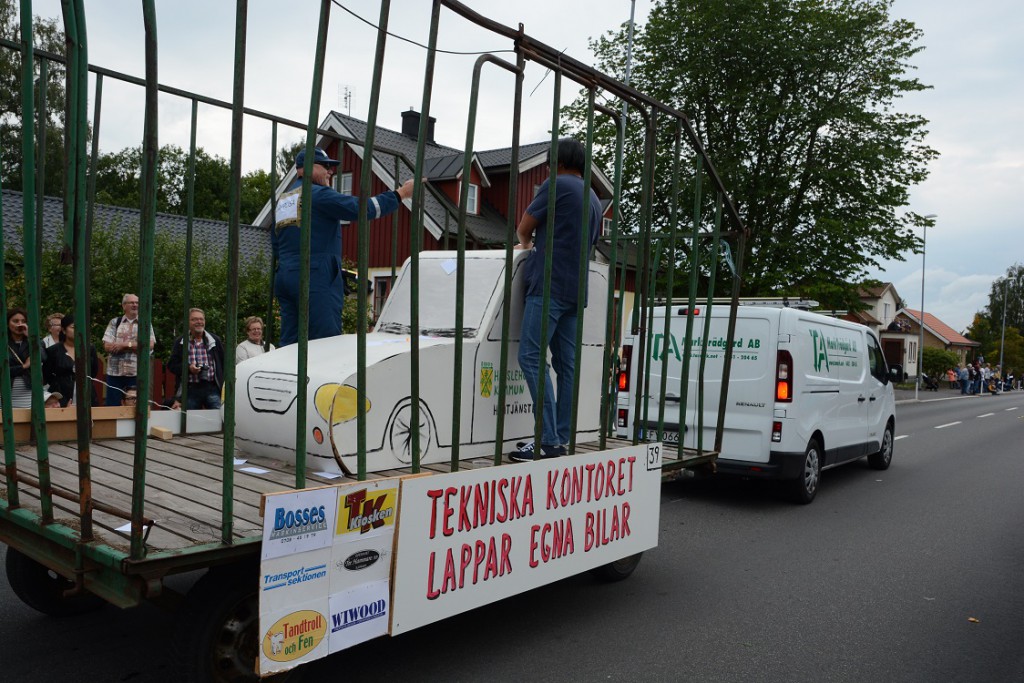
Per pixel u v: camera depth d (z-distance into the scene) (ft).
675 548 20.58
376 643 13.34
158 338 36.63
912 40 76.38
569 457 12.98
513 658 12.89
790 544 21.27
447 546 10.80
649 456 15.15
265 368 13.52
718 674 12.60
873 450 33.30
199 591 9.35
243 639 9.62
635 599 16.28
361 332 9.68
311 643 9.12
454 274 15.19
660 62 76.43
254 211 138.31
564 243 13.97
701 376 17.46
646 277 17.78
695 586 17.30
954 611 16.11
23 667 11.78
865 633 14.69
